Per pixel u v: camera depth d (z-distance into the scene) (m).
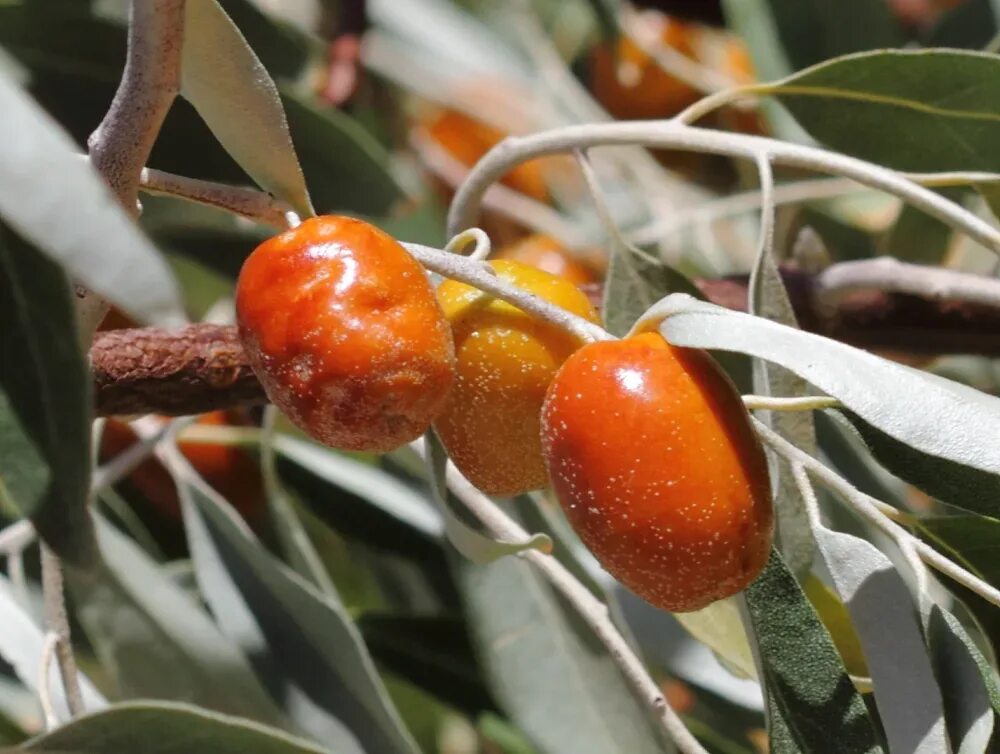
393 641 0.24
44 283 0.12
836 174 0.17
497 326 0.14
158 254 0.11
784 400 0.14
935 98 0.19
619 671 0.20
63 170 0.11
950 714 0.14
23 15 0.23
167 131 0.21
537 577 0.20
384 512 0.25
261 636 0.20
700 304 0.13
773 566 0.15
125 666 0.21
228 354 0.18
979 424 0.13
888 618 0.14
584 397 0.13
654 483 0.13
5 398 0.12
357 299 0.13
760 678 0.15
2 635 0.20
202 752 0.15
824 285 0.21
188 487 0.21
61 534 0.12
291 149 0.14
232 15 0.24
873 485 0.23
